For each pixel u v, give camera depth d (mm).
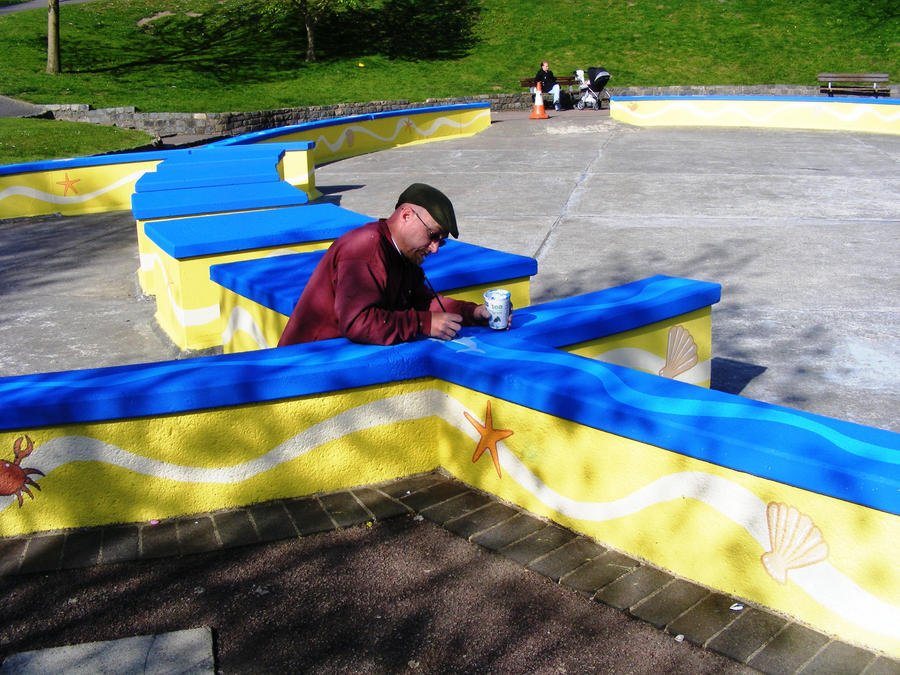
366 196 13125
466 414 3385
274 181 8977
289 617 2658
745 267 8234
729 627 2504
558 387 2969
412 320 3441
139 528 3158
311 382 3203
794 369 5547
